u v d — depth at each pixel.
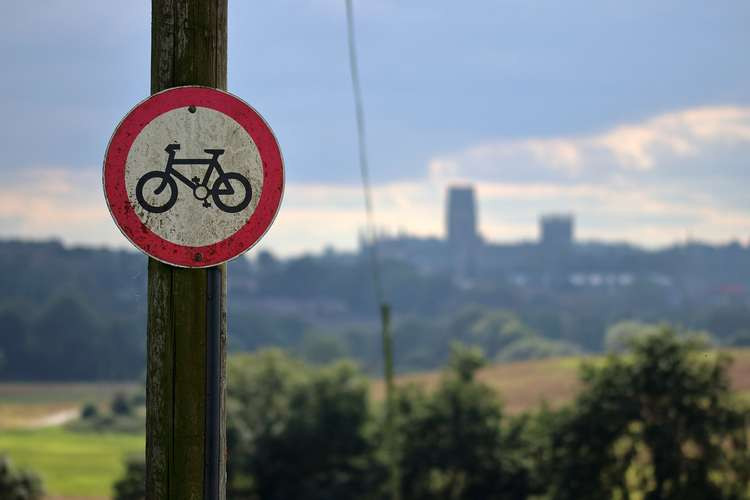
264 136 7.39
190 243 7.28
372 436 81.56
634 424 59.34
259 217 7.38
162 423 7.25
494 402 75.75
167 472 7.21
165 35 7.30
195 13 7.31
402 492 76.12
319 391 84.06
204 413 7.29
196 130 7.29
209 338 7.31
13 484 66.50
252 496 83.12
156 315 7.29
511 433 74.75
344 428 82.81
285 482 82.44
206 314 7.32
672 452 57.88
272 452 82.62
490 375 167.25
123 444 168.12
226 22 7.49
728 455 58.59
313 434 81.69
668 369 58.69
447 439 74.56
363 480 80.06
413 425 75.94
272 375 88.00
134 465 77.44
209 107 7.30
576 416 60.41
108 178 7.19
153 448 7.27
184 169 7.27
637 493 59.66
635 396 59.12
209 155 7.30
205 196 7.30
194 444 7.25
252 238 7.38
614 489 59.59
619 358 61.12
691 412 58.44
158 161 7.24
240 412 84.81
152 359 7.30
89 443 169.75
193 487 7.23
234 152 7.34
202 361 7.29
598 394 59.97
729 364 60.12
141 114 7.23
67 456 148.50
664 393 58.56
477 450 73.81
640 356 59.88
